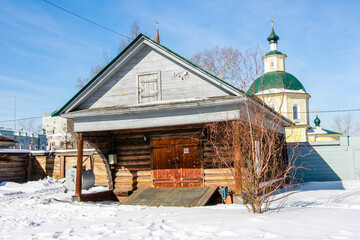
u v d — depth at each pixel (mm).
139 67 13164
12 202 13766
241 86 9422
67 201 13016
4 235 7320
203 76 12023
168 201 11547
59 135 69312
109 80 13484
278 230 6172
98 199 13914
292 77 39594
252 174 8531
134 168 14703
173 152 13977
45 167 22328
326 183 18734
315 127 43031
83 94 13422
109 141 15000
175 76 12578
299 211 8305
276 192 14586
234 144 9367
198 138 13586
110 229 7172
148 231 6664
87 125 13070
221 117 11172
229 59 29438
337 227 6289
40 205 12562
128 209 10586
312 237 5531
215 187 12625
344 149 20484
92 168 20031
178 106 11562
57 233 7152
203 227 6727
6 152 21156
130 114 12500
